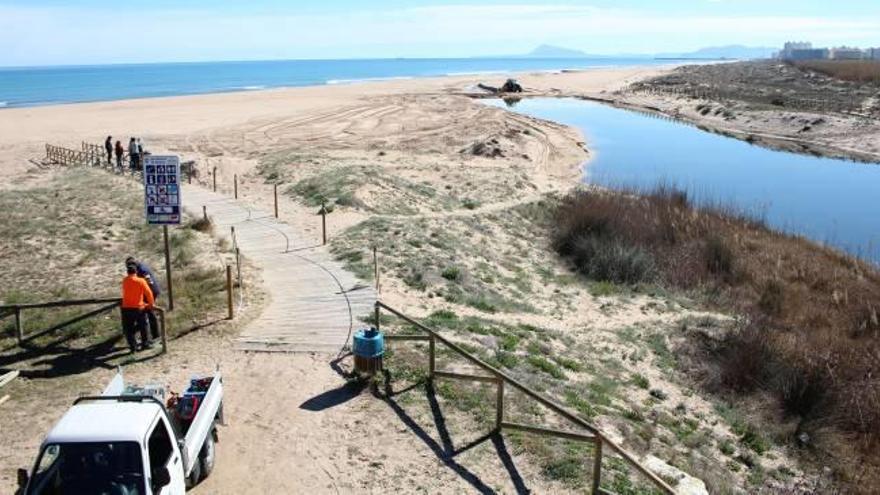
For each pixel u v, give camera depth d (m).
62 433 8.56
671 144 62.34
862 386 17.52
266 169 40.09
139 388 11.24
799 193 44.94
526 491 10.88
